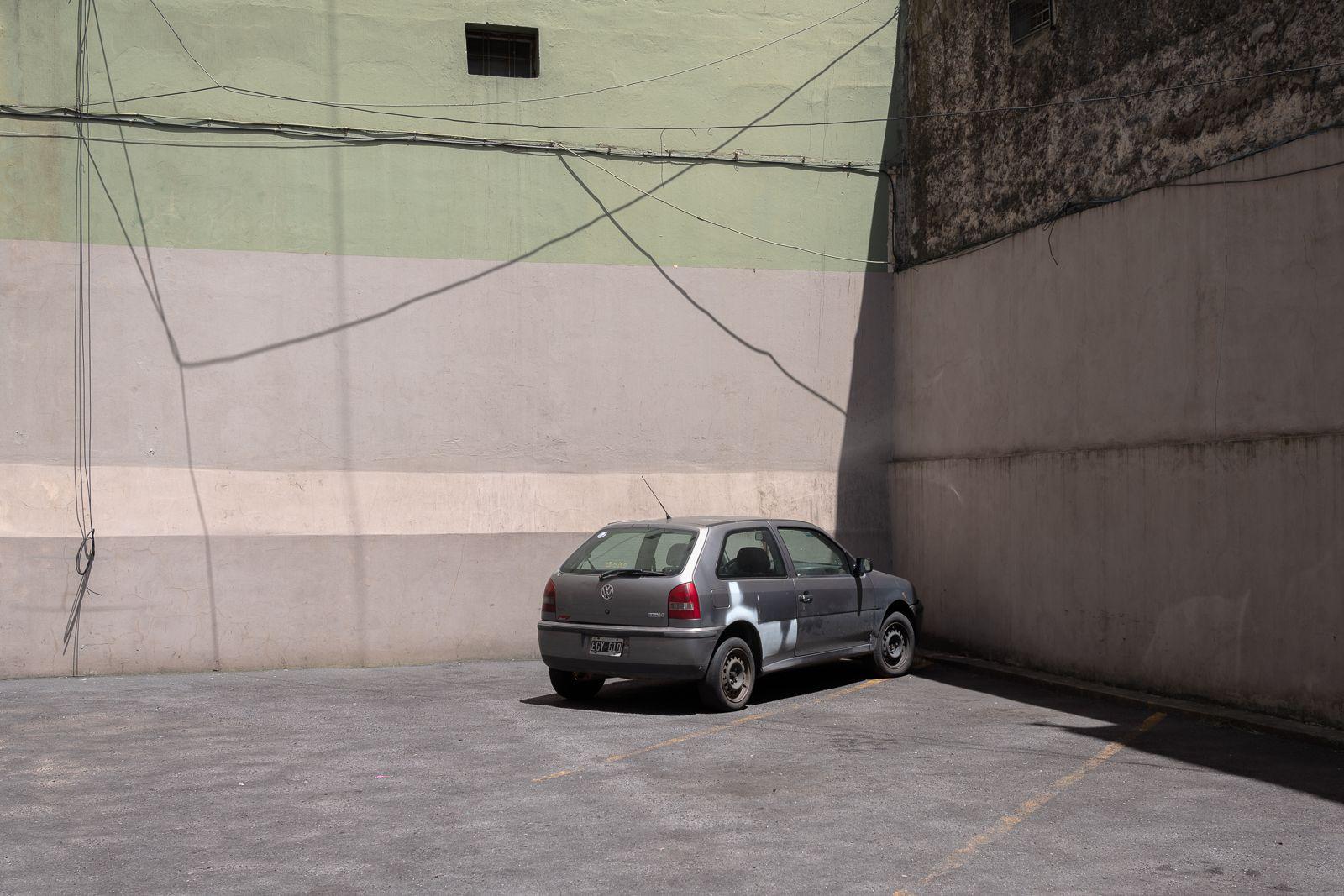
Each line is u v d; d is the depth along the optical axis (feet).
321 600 41.52
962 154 43.65
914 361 46.75
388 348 42.70
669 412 45.44
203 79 41.39
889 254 47.93
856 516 47.34
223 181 41.45
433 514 42.78
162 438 40.45
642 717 31.53
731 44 46.57
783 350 46.83
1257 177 30.01
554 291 44.45
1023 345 39.65
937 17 45.62
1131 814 21.27
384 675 39.65
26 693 35.83
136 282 40.47
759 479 46.29
